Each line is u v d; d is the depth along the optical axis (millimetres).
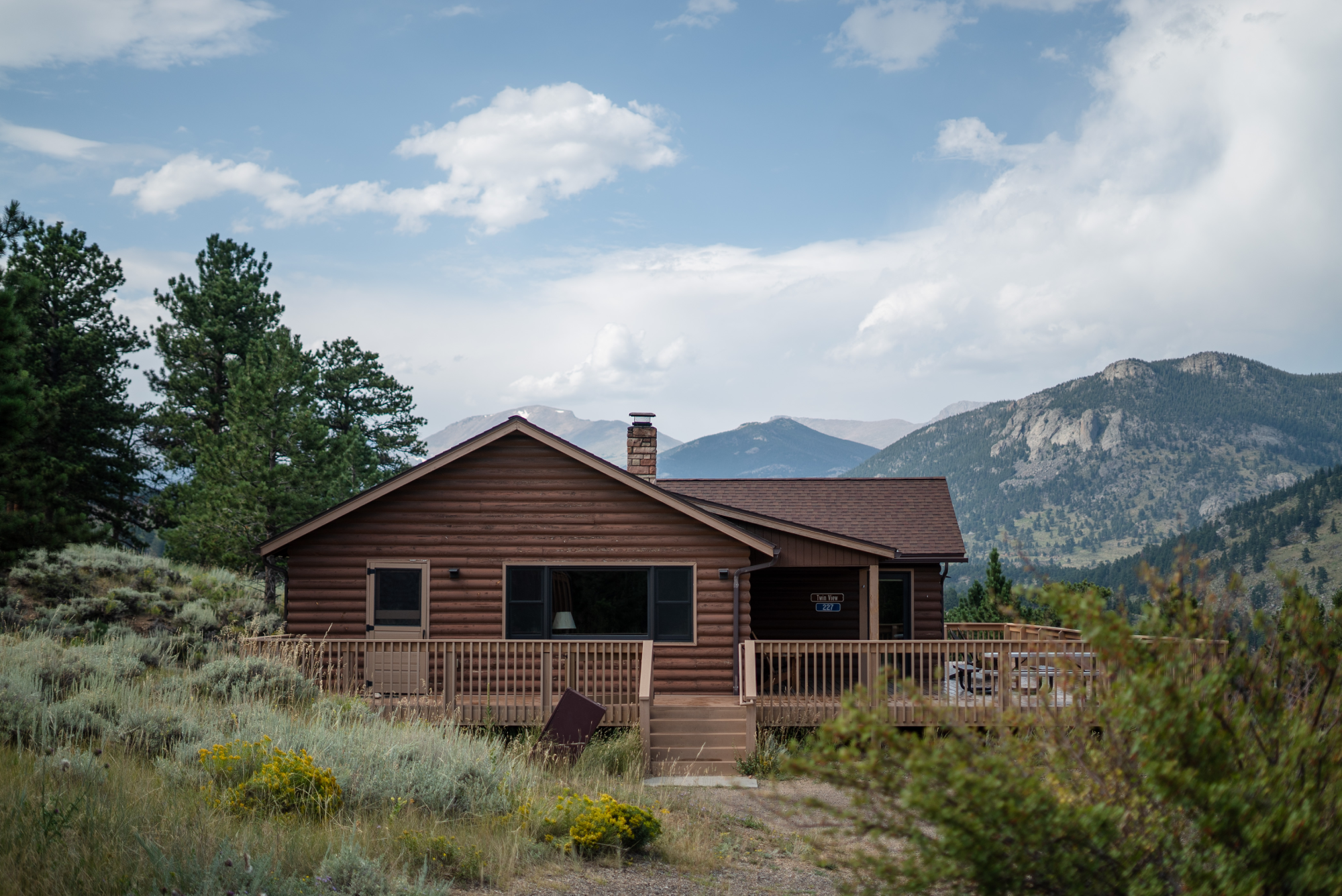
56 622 15883
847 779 4324
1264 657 4332
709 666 16125
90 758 7633
